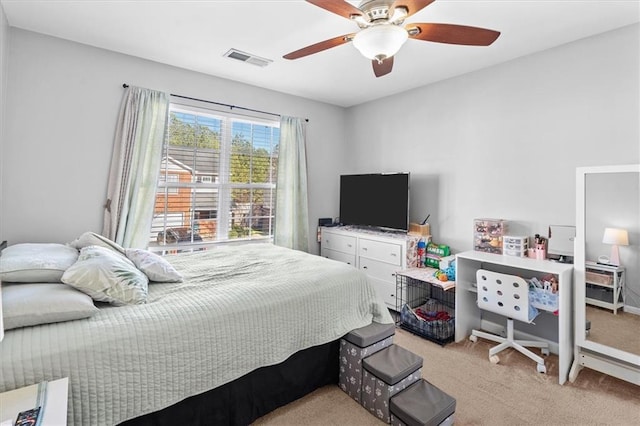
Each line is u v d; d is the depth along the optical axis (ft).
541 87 8.84
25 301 4.30
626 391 6.89
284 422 5.86
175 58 9.71
